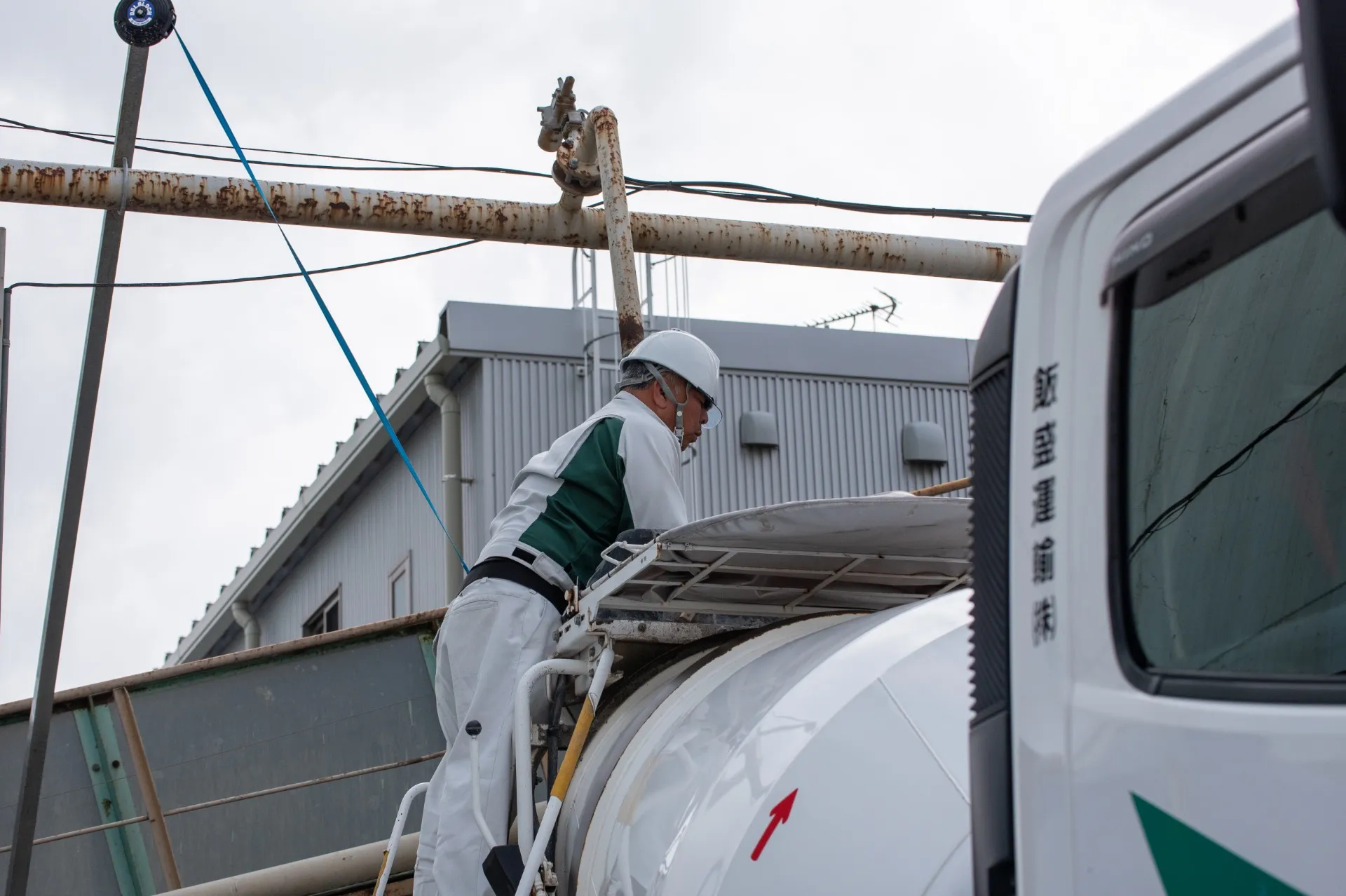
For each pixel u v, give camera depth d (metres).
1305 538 1.72
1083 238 1.95
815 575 3.33
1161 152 1.84
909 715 2.44
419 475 13.85
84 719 6.69
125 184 4.30
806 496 13.68
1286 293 1.77
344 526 16.17
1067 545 1.89
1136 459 1.83
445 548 12.75
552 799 2.99
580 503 3.81
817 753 2.46
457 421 12.73
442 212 7.64
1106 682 1.79
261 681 7.02
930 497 2.90
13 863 4.63
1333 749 1.49
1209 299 1.77
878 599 3.50
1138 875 1.68
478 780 3.33
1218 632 1.70
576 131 7.83
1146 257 1.84
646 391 4.07
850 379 14.20
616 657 3.41
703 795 2.66
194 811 6.59
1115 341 1.87
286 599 18.12
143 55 4.03
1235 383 1.81
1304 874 1.49
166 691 6.86
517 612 3.68
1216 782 1.60
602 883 2.85
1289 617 1.71
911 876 2.22
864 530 3.02
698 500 13.09
